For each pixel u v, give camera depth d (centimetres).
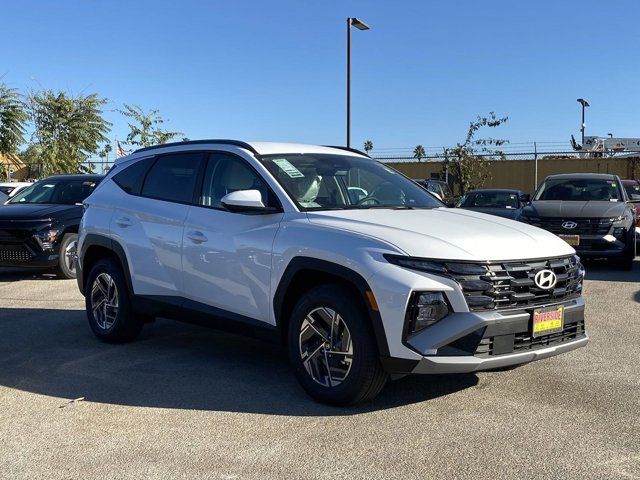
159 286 560
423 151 2981
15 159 3173
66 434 395
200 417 420
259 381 496
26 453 368
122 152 2389
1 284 1005
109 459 359
